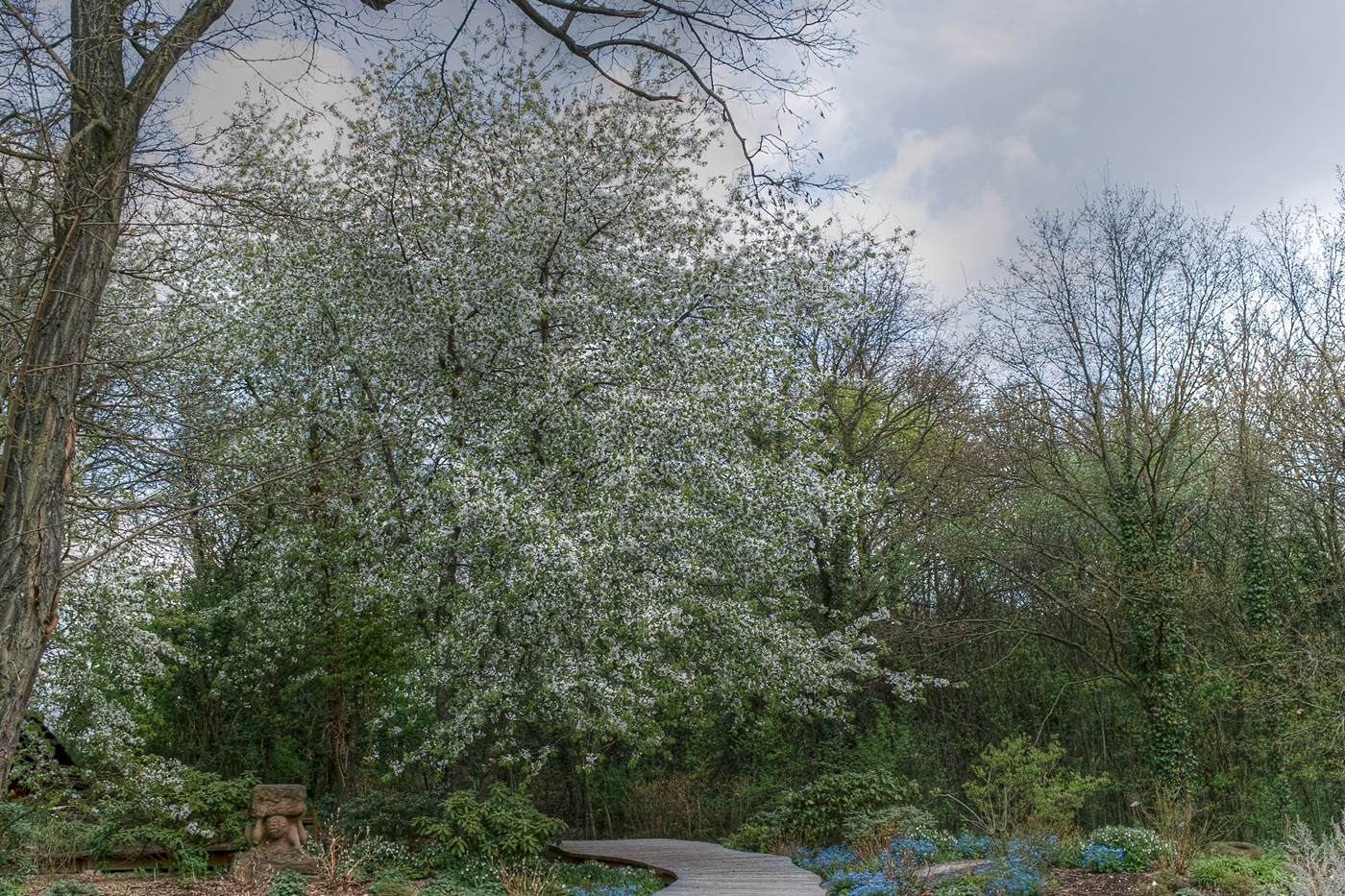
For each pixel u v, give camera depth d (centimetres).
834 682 1666
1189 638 2091
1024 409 2112
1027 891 1049
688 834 2464
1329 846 907
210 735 2067
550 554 1224
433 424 1457
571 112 1511
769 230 1564
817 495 1452
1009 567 2153
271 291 1534
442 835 1231
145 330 1088
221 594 1928
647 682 1359
